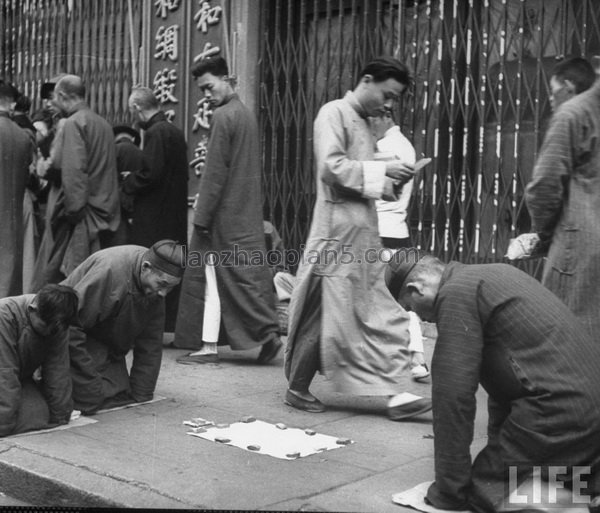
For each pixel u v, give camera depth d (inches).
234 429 169.2
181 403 190.5
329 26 285.4
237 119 226.8
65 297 162.7
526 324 121.3
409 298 132.4
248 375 220.2
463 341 122.6
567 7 238.4
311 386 208.5
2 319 162.6
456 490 124.1
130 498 132.6
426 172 265.7
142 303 181.0
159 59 327.3
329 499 132.1
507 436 122.9
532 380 120.0
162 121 261.1
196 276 234.5
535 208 150.8
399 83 176.6
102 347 184.9
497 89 252.4
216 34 309.9
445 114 263.0
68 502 138.4
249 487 137.2
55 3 373.4
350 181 173.0
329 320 176.6
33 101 385.4
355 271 176.2
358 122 178.7
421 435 168.7
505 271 126.5
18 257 266.8
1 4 399.2
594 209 146.5
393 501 131.0
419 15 267.9
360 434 169.0
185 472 143.8
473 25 255.6
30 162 272.2
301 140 295.6
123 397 188.9
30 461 148.8
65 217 246.5
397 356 178.2
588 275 145.7
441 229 264.4
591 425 117.3
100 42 355.3
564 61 165.2
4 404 162.1
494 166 252.8
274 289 276.4
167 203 258.5
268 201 303.7
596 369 120.0
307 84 294.0
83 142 243.4
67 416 170.9
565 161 146.3
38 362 167.2
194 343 237.1
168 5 323.0
